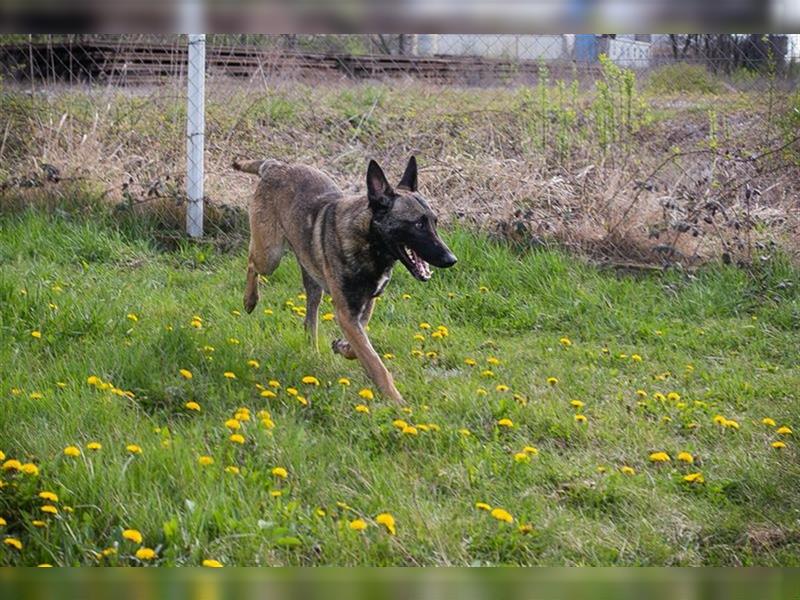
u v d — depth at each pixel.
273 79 18.75
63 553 6.12
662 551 6.71
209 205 14.88
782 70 17.25
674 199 14.34
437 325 11.93
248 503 6.66
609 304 12.75
